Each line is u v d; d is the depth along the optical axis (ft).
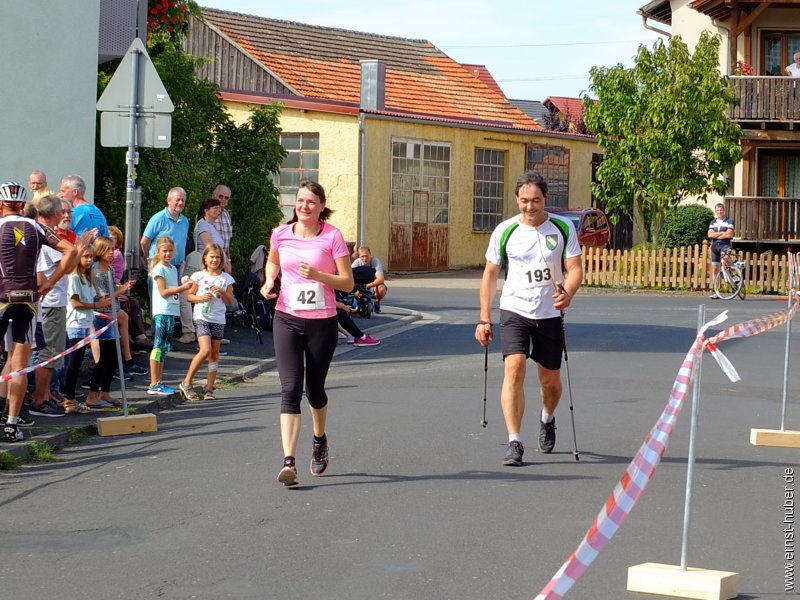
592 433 35.78
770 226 119.03
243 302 65.16
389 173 126.21
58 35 48.26
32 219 34.45
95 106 48.73
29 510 25.98
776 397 44.06
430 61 155.12
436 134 132.05
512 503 26.30
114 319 36.40
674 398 19.61
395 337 66.03
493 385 46.65
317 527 24.12
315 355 28.66
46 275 36.99
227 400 43.32
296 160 123.95
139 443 34.45
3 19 47.29
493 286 31.73
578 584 20.21
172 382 45.80
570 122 202.90
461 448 33.06
